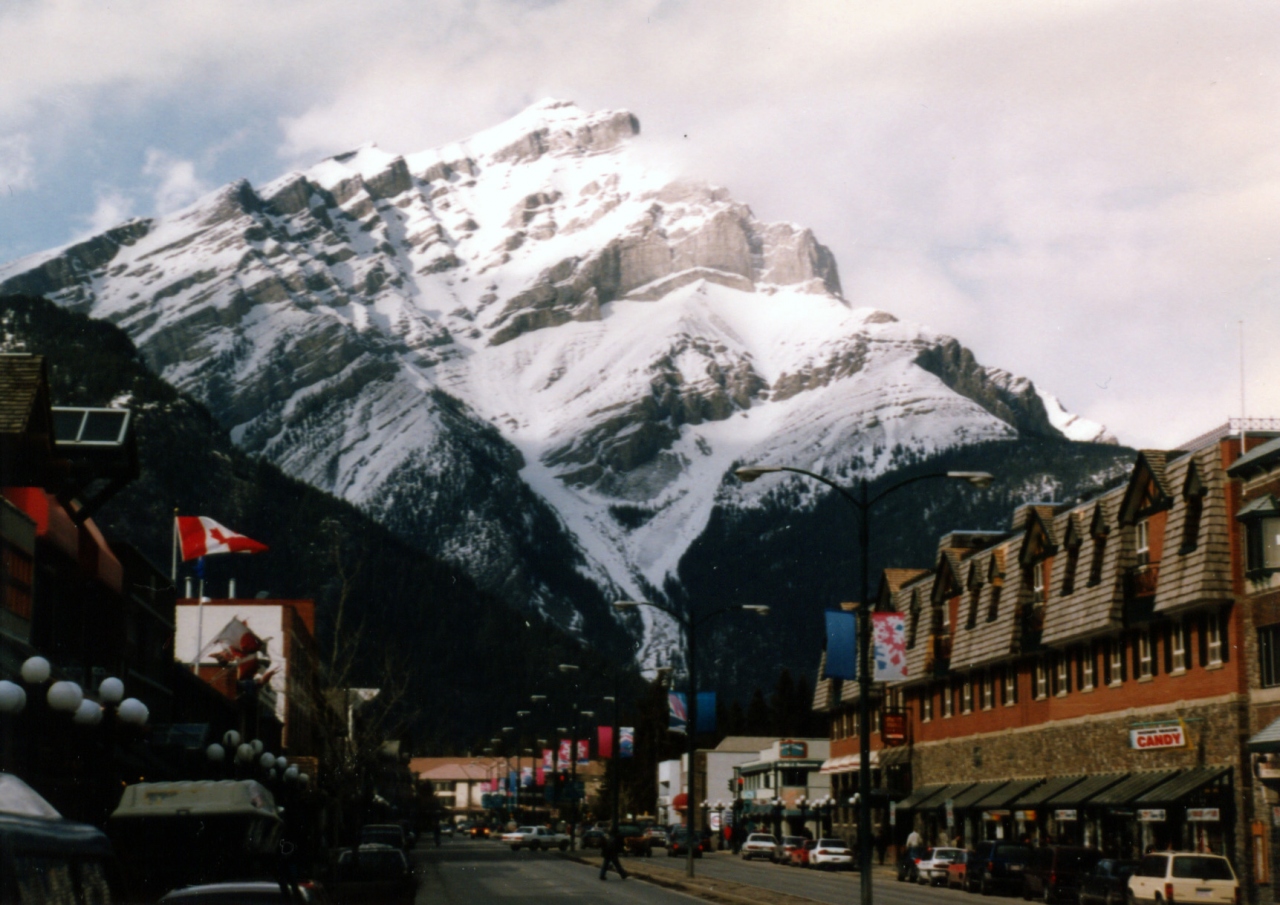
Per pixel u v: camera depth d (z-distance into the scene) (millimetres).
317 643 105375
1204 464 51281
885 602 91125
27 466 40406
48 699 26500
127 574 53156
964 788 75312
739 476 36375
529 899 48000
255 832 27672
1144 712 55875
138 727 30469
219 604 90875
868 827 35062
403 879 40094
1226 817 48594
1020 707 69250
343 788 67938
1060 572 63156
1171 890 39531
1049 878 49344
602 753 83312
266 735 80562
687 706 65062
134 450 46031
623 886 57594
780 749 123250
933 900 50719
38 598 39688
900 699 88750
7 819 8219
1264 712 47469
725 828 137375
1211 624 51156
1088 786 58594
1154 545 54844
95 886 9195
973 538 80125
